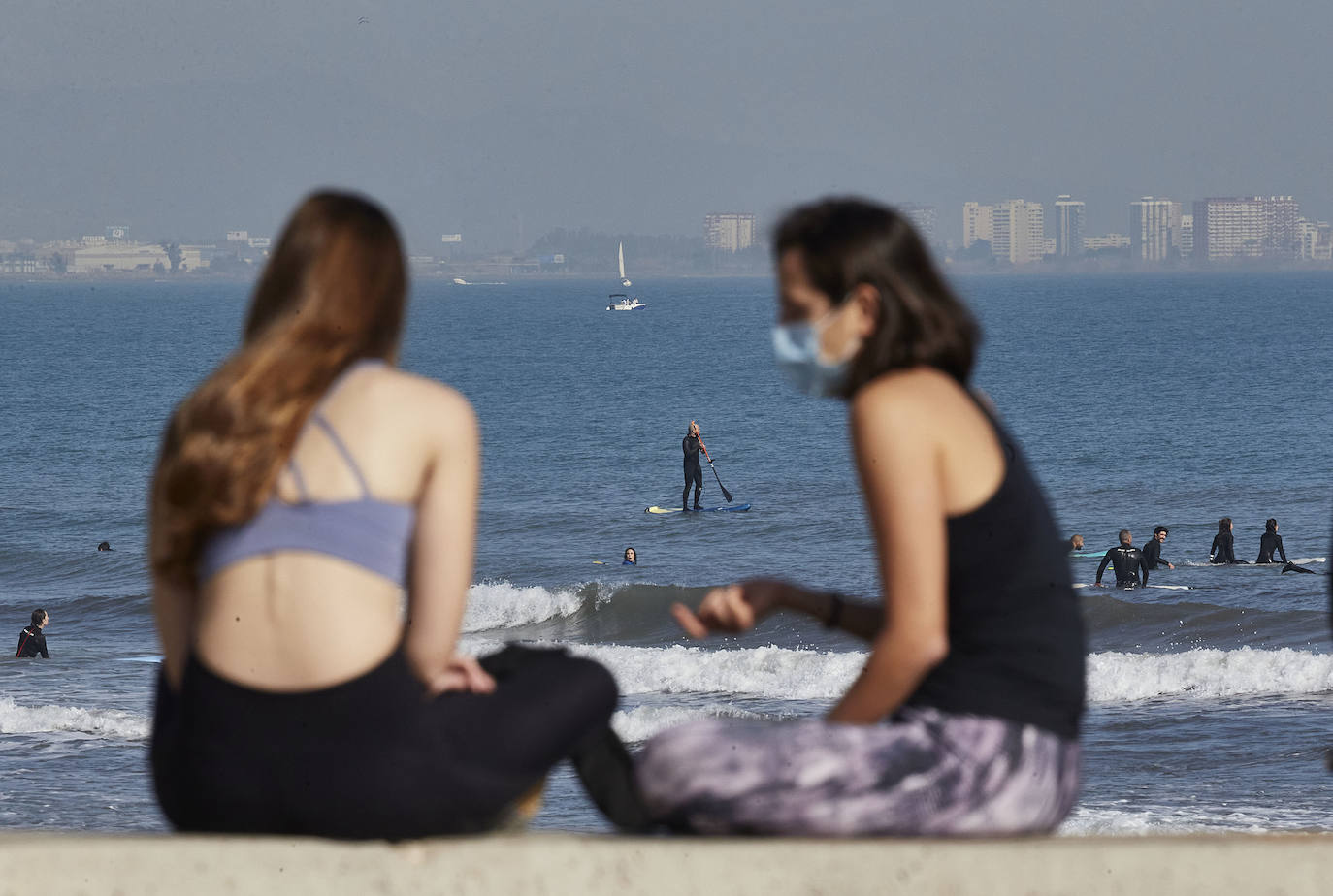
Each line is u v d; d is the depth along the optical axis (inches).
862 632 441.4
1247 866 368.2
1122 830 1481.3
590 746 395.2
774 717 2158.0
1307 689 2246.6
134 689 2527.1
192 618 371.2
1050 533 381.1
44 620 2997.0
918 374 376.2
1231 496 5856.3
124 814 1603.1
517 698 381.1
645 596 3575.3
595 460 7504.9
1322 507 5477.4
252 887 365.7
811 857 367.9
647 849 369.4
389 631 362.9
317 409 362.3
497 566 4397.1
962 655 378.9
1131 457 7357.3
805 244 382.3
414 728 361.1
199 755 361.7
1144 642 3043.8
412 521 369.4
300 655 354.3
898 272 378.0
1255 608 3211.1
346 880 365.7
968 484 367.6
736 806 375.9
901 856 367.2
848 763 372.8
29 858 366.0
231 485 351.9
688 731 384.2
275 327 371.2
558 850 369.4
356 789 356.5
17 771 1825.8
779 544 4800.7
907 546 362.0
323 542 354.3
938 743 375.2
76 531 5457.7
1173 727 2017.7
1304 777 1707.7
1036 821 380.2
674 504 5821.9
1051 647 375.6
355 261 373.7
